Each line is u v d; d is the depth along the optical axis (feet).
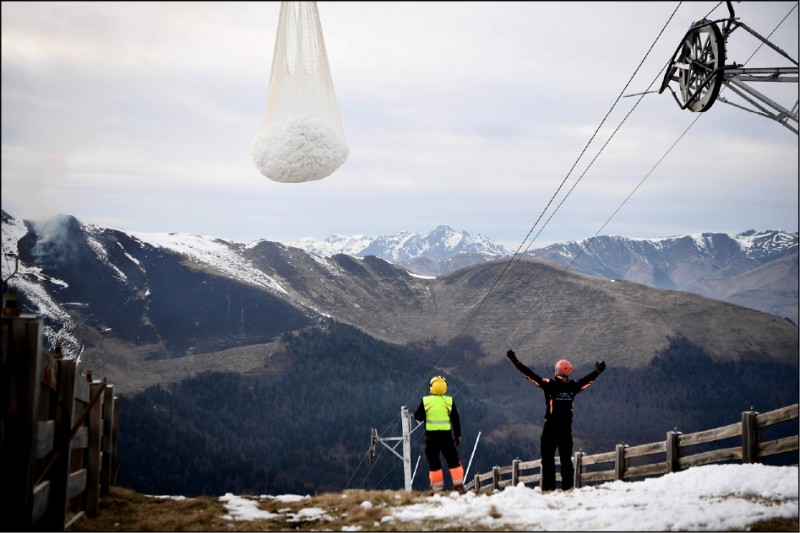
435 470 42.01
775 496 32.55
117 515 33.83
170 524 31.60
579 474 53.72
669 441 43.34
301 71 32.73
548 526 28.55
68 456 27.40
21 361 23.65
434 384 43.29
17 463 23.41
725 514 29.04
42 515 26.22
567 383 43.62
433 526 29.63
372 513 32.48
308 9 32.94
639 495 35.42
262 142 30.50
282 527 31.42
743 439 38.60
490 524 29.43
